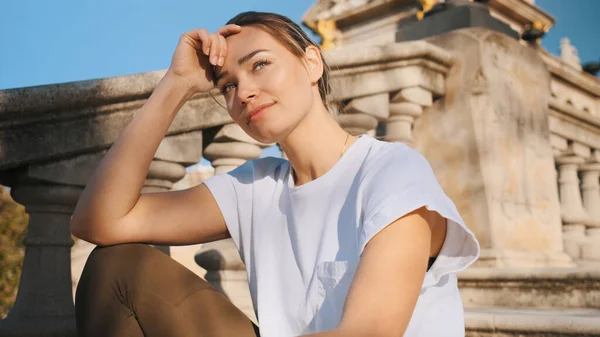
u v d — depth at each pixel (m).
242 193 1.68
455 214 1.27
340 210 1.40
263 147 3.70
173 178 3.22
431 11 5.03
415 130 4.45
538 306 3.08
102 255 1.50
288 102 1.45
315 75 1.54
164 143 3.16
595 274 2.88
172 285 1.43
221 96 3.39
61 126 2.73
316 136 1.50
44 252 2.68
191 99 3.27
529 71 4.67
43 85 2.63
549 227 4.47
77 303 1.49
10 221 7.61
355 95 3.98
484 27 4.71
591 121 6.01
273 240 1.54
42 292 2.63
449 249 1.34
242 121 1.50
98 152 2.87
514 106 4.45
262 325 1.45
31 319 2.56
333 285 1.34
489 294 3.26
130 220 1.61
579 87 7.86
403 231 1.21
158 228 1.63
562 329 2.29
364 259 1.20
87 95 2.74
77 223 1.60
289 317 1.44
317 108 1.53
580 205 5.98
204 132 3.52
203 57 1.74
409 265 1.18
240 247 1.67
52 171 2.69
